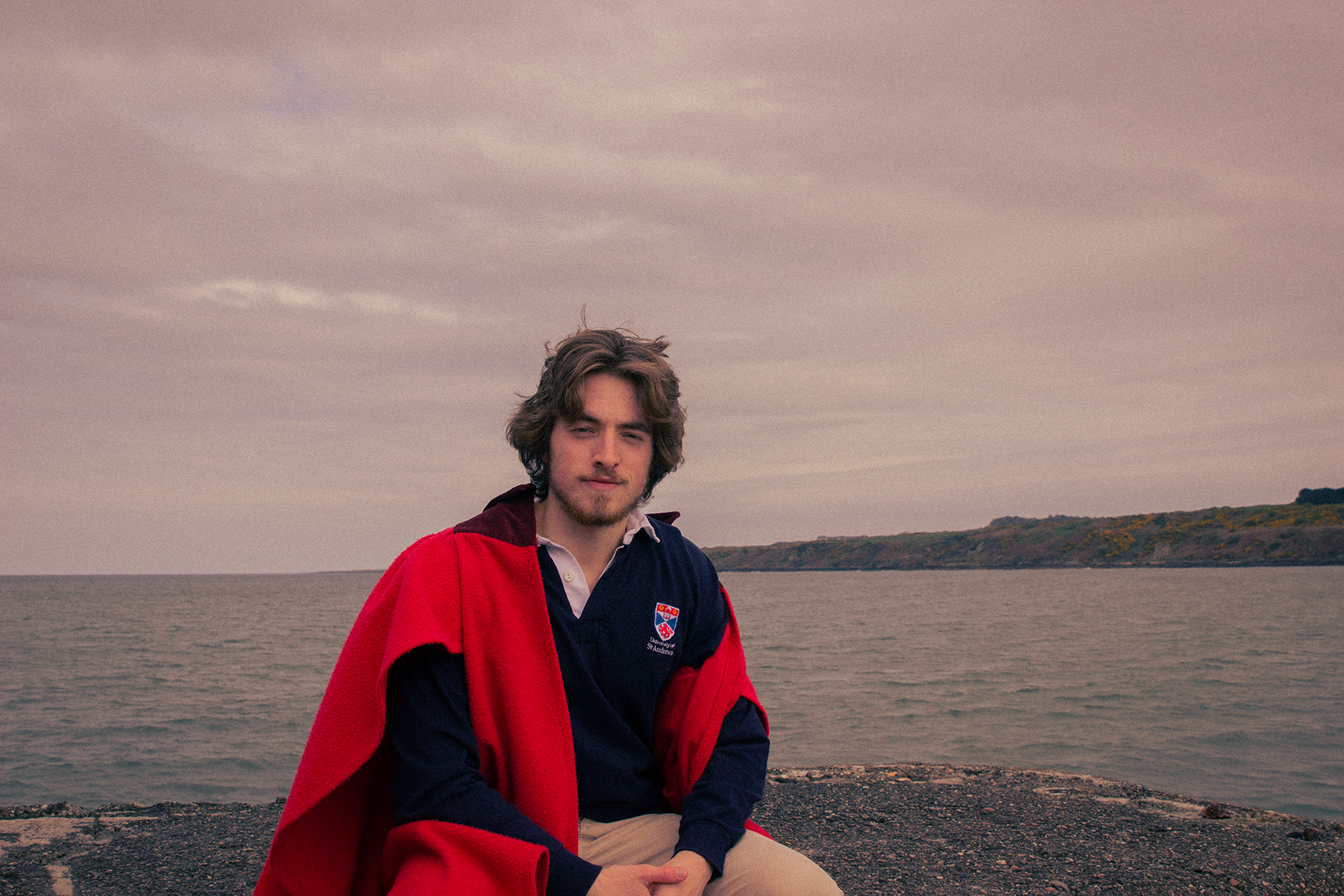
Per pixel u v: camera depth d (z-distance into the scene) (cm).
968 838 415
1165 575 12681
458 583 172
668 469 203
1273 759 1107
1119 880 348
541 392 191
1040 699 1702
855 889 343
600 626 183
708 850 168
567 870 152
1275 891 337
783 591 10338
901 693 1831
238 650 3209
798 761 1165
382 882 164
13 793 991
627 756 185
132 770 1107
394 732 162
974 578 14500
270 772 1097
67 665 2617
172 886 344
